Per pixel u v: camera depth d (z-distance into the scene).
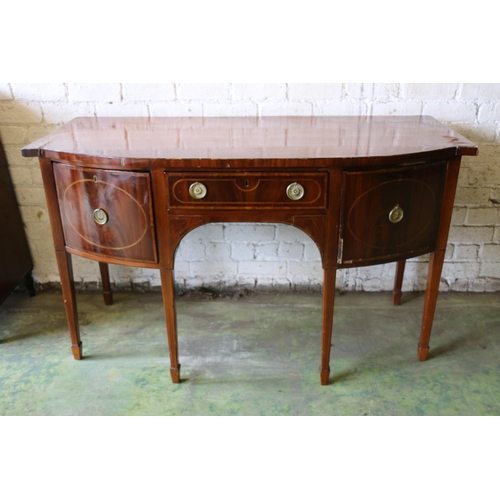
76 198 1.58
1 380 1.80
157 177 1.47
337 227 1.53
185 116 2.04
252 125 1.86
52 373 1.83
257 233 2.20
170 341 1.71
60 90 2.01
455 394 1.72
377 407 1.67
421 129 1.76
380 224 1.55
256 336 2.03
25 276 2.25
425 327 1.82
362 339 2.01
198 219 1.53
